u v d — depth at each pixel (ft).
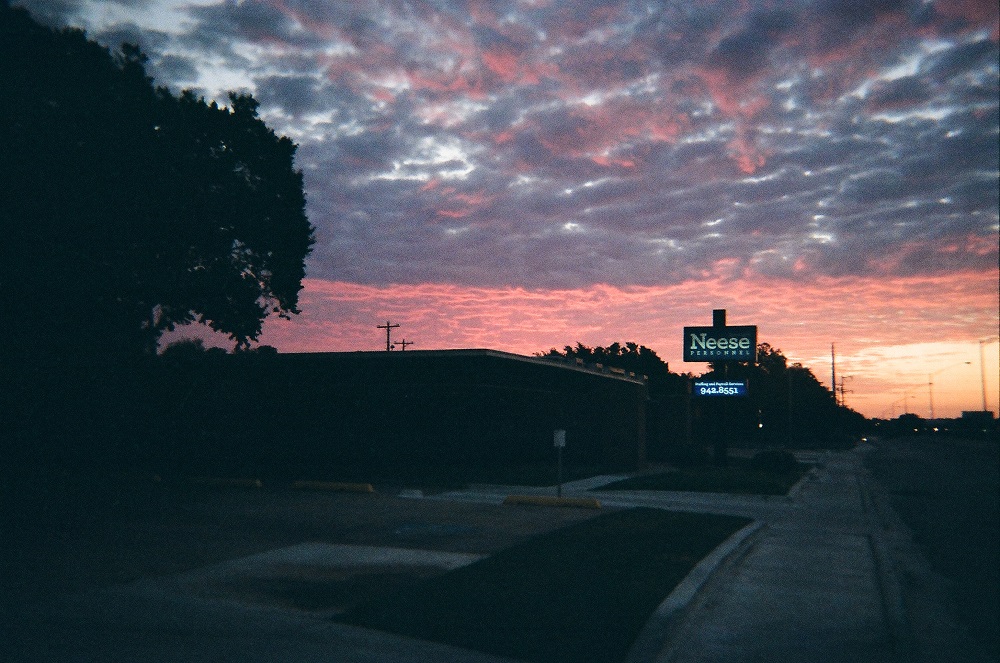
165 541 44.37
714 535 48.21
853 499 80.28
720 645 25.63
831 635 26.94
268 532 48.29
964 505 74.28
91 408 89.97
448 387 95.30
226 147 77.82
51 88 63.00
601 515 58.13
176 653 22.72
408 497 71.72
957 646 26.04
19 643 23.66
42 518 53.21
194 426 103.81
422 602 28.89
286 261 82.48
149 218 68.80
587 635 24.68
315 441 99.81
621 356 280.10
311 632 25.17
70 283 66.03
